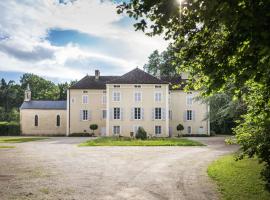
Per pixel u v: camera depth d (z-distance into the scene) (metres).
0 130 60.69
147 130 51.81
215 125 59.44
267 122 8.79
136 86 52.19
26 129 62.47
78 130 57.12
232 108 25.11
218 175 13.32
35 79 114.81
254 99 9.32
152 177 13.36
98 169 15.69
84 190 10.86
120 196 9.99
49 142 37.25
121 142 34.00
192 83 8.95
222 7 5.62
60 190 10.86
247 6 5.70
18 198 9.73
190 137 50.25
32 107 62.84
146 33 7.21
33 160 19.45
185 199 9.59
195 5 6.21
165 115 51.81
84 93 57.50
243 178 12.35
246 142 9.13
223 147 28.75
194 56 7.79
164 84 52.00
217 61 7.14
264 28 5.69
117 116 52.03
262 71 6.60
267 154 8.75
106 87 52.66
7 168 16.11
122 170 15.33
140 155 21.95
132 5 7.15
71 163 17.95
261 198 9.42
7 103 110.94
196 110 55.34
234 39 6.74
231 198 9.53
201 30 7.33
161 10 6.66
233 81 7.64
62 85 104.38
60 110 62.59
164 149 26.64
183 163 17.77
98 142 34.38
